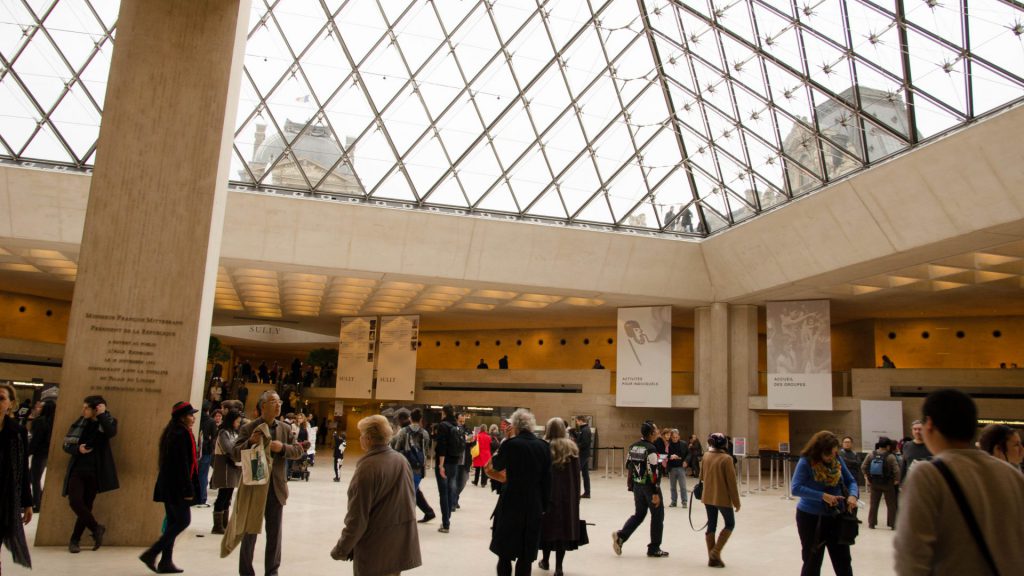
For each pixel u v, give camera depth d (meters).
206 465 14.44
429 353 48.94
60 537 10.00
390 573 5.96
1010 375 27.84
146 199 10.95
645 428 11.24
